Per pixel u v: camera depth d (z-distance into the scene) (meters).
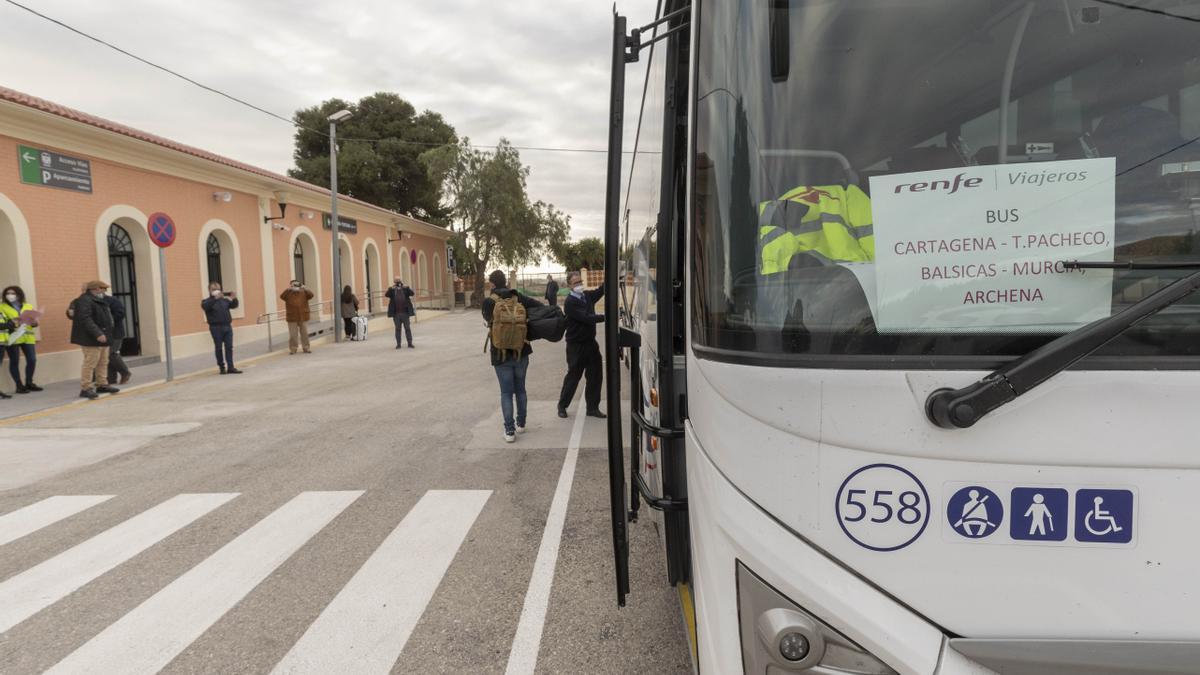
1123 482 1.29
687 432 1.90
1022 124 1.48
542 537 4.30
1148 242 1.37
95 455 6.58
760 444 1.47
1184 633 1.31
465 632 3.19
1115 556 1.31
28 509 5.04
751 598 1.48
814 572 1.41
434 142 43.66
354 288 25.48
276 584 3.72
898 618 1.37
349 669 2.91
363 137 42.22
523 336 6.65
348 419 8.02
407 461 6.12
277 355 15.20
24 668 2.97
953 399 1.29
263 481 5.61
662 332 2.30
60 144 11.87
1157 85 1.42
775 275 1.51
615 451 2.14
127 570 3.95
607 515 4.67
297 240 21.72
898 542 1.38
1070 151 1.46
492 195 35.91
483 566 3.90
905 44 1.53
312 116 42.16
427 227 35.31
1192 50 1.41
